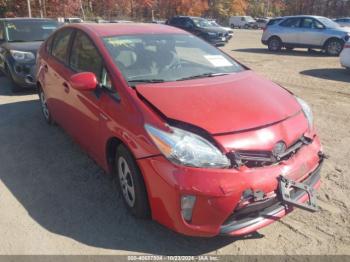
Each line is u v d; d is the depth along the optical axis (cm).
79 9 3778
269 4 8131
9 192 389
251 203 277
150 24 476
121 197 368
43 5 3180
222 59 428
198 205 270
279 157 291
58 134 545
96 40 399
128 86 338
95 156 396
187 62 400
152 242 310
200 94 326
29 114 643
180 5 5916
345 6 7119
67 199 374
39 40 871
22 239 315
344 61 1050
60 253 299
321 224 331
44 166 446
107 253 298
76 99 412
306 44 1619
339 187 392
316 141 335
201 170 270
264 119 301
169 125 289
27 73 764
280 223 333
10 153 485
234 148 277
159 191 284
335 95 796
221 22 6912
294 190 298
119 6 4875
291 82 938
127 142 310
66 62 462
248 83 365
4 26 882
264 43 1767
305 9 7394
